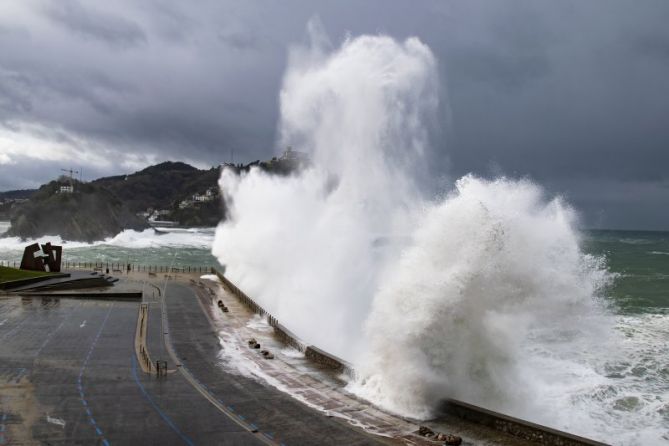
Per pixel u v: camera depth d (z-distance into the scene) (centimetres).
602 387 2775
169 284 6306
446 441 1850
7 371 2642
